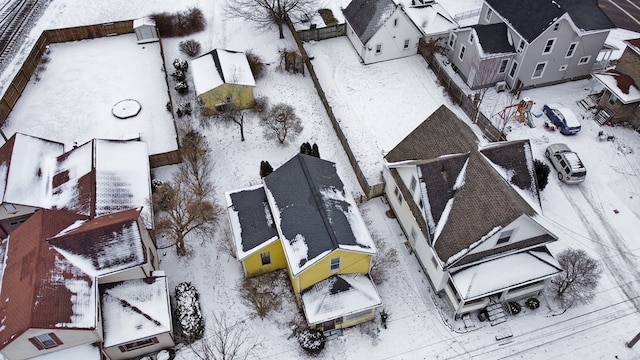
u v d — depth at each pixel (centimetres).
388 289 3434
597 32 4559
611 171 4178
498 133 4331
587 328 3241
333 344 3170
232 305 3338
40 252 2892
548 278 3209
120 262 2997
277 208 3288
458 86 4772
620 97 4325
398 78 5103
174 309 3259
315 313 3041
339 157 4316
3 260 3091
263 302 3231
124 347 2961
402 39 5153
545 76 4897
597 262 3566
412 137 3653
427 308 3344
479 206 3072
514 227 3014
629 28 5644
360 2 5356
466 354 3130
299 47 5284
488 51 4675
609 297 3388
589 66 4944
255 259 3294
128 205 3509
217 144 4412
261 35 5597
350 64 5253
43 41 5331
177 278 3466
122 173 3688
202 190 3847
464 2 6141
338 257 3025
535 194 3281
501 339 3184
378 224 3809
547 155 4253
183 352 3114
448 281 3238
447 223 3158
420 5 5444
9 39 5506
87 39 5547
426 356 3123
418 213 3341
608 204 3947
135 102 4762
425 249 3366
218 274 3494
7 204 3356
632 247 3666
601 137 4400
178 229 3369
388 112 4738
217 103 4600
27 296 2700
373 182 4100
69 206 3409
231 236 3625
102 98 4831
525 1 4719
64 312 2706
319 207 3147
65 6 6031
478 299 3206
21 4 6053
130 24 5538
